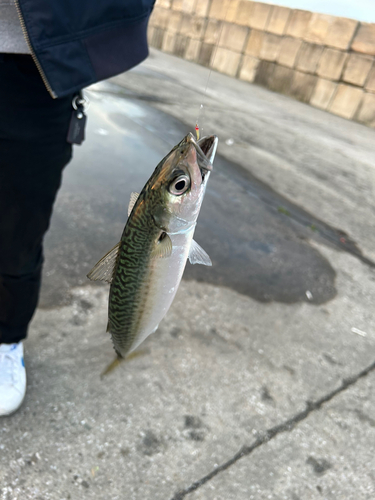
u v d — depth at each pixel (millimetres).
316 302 911
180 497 485
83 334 662
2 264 459
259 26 3627
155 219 290
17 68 365
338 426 617
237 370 674
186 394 610
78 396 567
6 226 430
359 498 525
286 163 1792
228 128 2070
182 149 281
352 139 2568
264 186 1480
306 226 1264
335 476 546
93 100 1842
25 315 520
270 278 951
